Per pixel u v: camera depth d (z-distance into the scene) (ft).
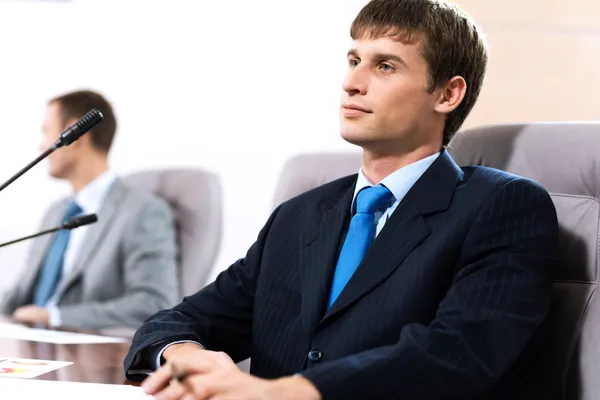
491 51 8.49
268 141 11.30
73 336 6.03
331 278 4.25
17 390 3.69
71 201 9.66
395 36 4.28
